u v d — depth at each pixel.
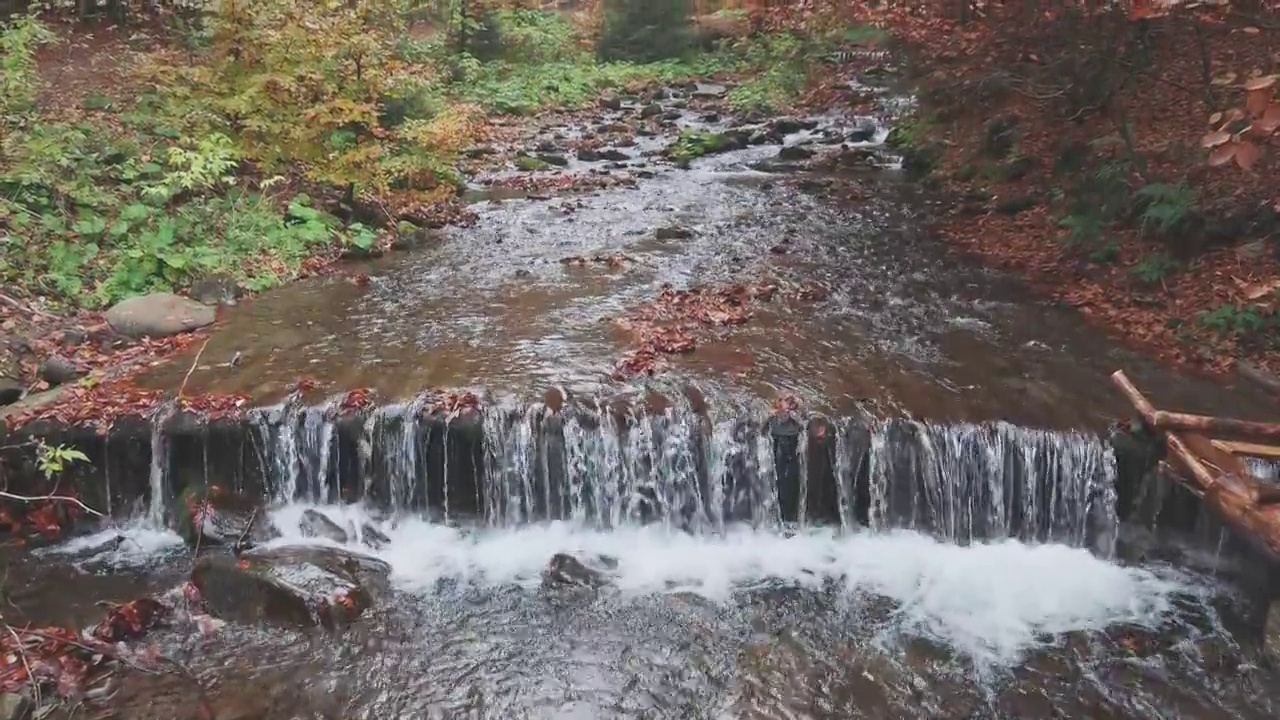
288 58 11.24
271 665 5.67
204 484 7.07
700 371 7.81
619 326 8.80
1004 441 6.82
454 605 6.26
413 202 12.77
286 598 6.02
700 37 27.28
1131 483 6.73
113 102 12.43
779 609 6.23
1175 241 9.84
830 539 6.95
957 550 6.83
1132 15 12.39
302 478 7.09
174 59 13.43
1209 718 5.25
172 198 10.68
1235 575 6.29
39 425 7.00
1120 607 6.22
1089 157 11.98
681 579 6.54
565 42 27.17
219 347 8.37
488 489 7.04
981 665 5.71
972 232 12.09
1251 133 4.97
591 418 7.01
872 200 13.80
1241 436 6.56
